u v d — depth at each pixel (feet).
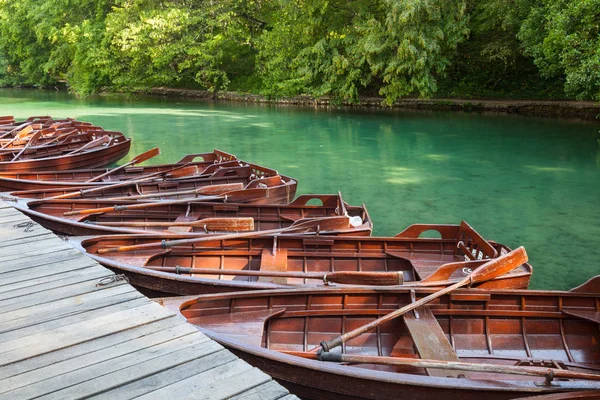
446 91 111.04
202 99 136.15
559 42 65.87
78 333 14.76
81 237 25.12
